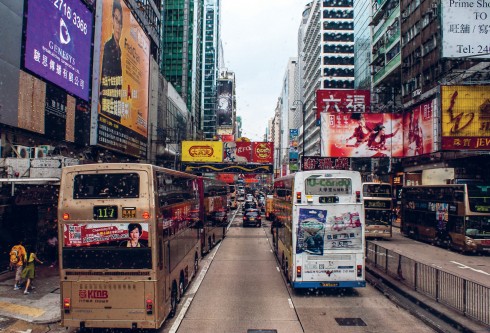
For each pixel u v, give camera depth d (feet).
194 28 327.06
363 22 229.86
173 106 203.00
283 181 61.57
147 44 132.98
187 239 50.29
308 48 394.11
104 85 92.53
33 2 63.41
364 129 122.72
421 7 132.36
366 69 220.64
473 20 87.92
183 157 140.26
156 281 32.27
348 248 47.67
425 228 103.30
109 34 95.50
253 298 46.06
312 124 351.25
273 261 72.33
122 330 35.37
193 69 322.55
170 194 38.65
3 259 54.90
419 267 47.39
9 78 57.31
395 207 177.17
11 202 53.06
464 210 83.15
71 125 77.66
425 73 129.39
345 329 34.81
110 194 32.96
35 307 40.32
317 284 47.32
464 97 93.91
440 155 122.21
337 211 48.01
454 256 82.74
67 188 33.27
